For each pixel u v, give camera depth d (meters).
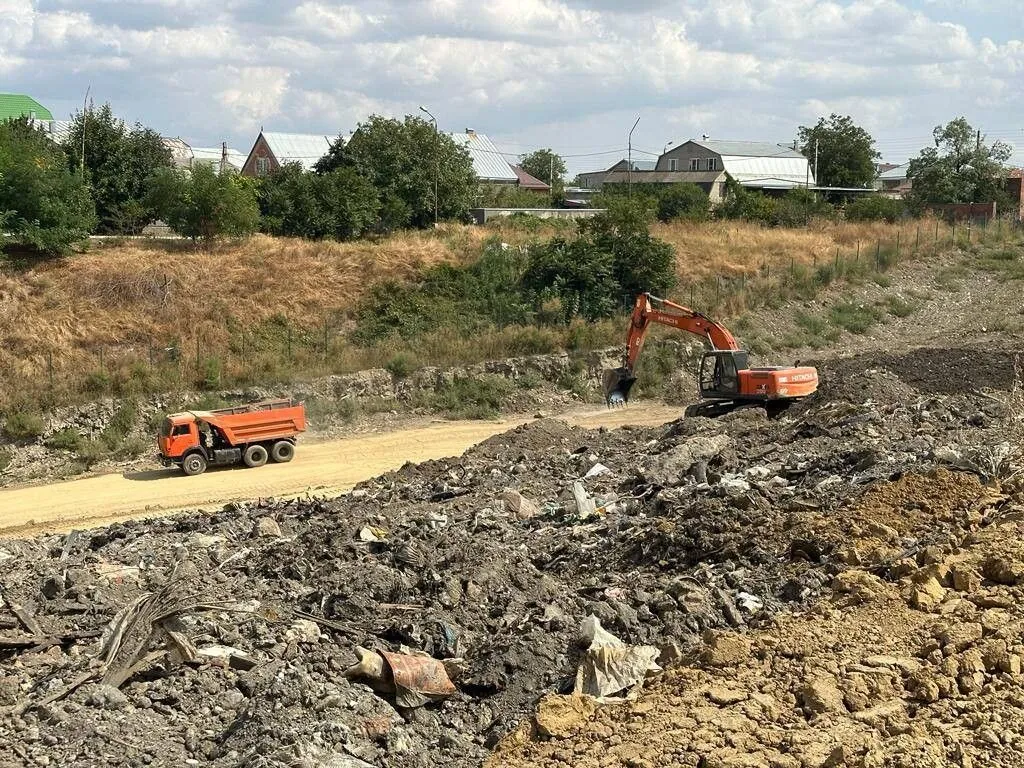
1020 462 15.59
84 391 29.08
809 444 18.81
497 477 20.05
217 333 33.31
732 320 38.59
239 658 10.60
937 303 44.81
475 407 31.73
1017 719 8.59
